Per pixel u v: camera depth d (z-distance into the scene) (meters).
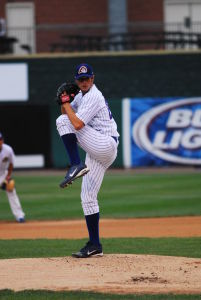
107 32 95.12
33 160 88.75
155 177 73.56
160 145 86.12
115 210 50.25
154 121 85.94
